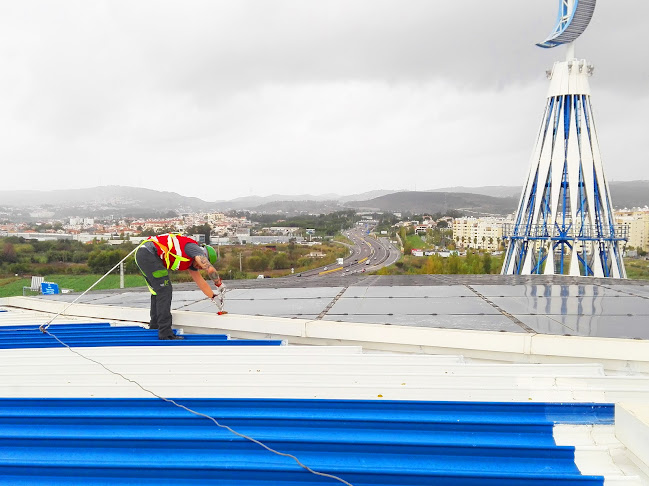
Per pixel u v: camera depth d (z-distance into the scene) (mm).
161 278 6105
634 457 3057
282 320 6164
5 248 99125
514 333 5059
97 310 7891
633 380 4172
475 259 75938
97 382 4551
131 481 3209
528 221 30312
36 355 5266
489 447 3262
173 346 5648
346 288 9703
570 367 4473
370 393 4109
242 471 3148
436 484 3014
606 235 28094
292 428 3723
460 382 4316
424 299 7875
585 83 28438
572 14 27031
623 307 6836
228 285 11391
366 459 3293
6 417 3928
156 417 3832
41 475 3303
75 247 121938
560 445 3330
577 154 28531
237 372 4648
